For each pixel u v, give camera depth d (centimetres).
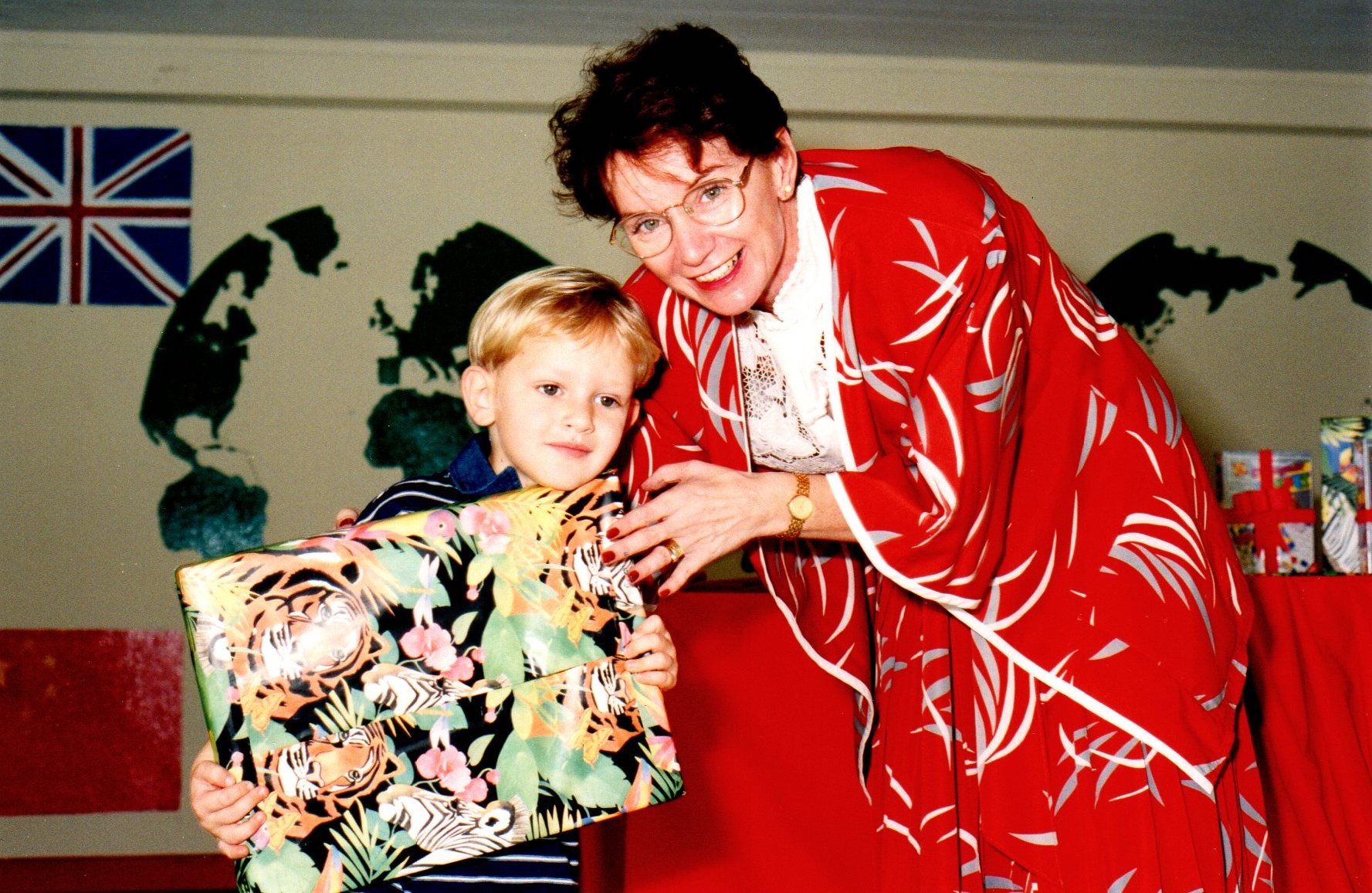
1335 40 360
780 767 141
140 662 332
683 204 103
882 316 111
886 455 116
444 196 353
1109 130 380
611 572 105
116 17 336
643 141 100
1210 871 110
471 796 97
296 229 349
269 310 347
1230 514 176
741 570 309
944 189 110
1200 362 376
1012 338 110
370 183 352
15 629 330
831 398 114
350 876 94
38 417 340
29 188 345
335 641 96
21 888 317
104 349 343
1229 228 381
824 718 142
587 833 140
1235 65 376
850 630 134
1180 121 376
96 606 333
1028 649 114
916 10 338
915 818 121
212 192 348
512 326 113
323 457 344
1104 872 111
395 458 345
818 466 129
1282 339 379
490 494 115
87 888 319
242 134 351
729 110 100
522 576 102
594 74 106
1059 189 377
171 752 329
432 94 351
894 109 366
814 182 112
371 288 349
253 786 93
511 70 353
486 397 120
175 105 349
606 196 107
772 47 359
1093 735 113
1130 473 116
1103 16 344
